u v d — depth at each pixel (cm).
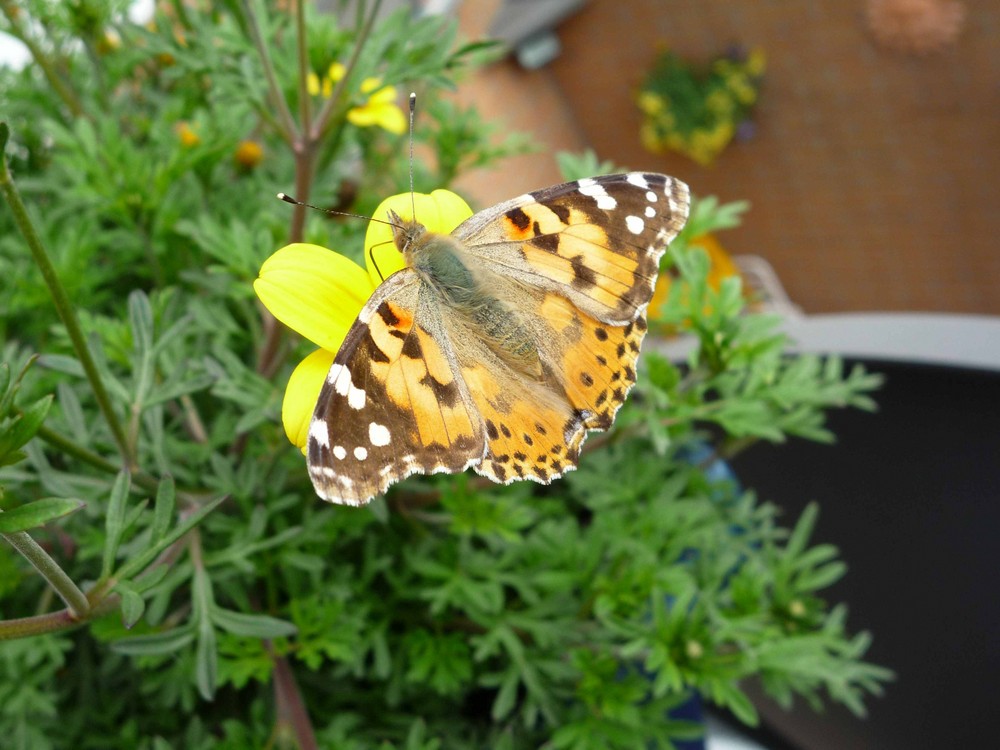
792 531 22
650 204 13
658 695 15
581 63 58
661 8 55
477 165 22
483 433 13
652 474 17
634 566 16
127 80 21
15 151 20
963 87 51
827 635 16
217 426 16
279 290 12
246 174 19
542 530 17
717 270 47
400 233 14
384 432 12
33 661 15
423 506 17
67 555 16
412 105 14
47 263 12
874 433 21
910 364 20
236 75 17
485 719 17
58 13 17
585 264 13
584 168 17
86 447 14
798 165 58
